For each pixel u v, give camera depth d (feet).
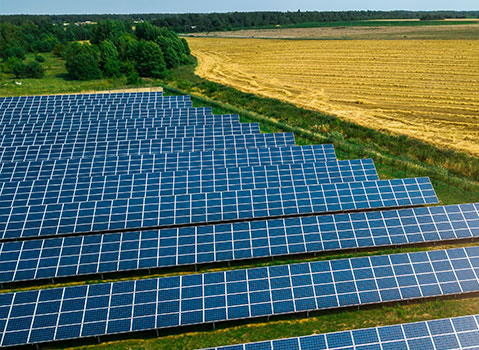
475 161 161.89
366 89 291.17
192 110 227.20
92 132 189.16
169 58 420.36
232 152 161.38
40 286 102.99
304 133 199.93
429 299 94.53
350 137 200.85
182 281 92.02
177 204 124.98
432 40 460.55
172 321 86.38
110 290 89.71
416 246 113.70
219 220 122.31
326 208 126.11
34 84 359.46
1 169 149.59
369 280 93.50
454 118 220.43
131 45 434.71
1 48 526.16
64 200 131.34
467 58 355.97
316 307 89.56
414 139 187.62
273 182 139.85
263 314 88.28
